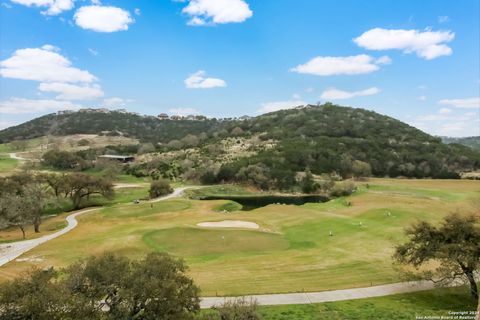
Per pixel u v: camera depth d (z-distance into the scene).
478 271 34.97
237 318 23.67
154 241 54.22
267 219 72.19
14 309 18.25
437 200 92.06
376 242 50.31
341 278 37.19
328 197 120.19
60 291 19.73
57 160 160.12
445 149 176.62
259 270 39.94
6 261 45.19
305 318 27.72
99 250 49.66
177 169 155.62
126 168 159.62
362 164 146.62
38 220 73.50
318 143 173.38
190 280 23.94
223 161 159.38
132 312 21.17
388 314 28.12
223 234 58.19
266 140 198.50
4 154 193.12
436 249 32.31
